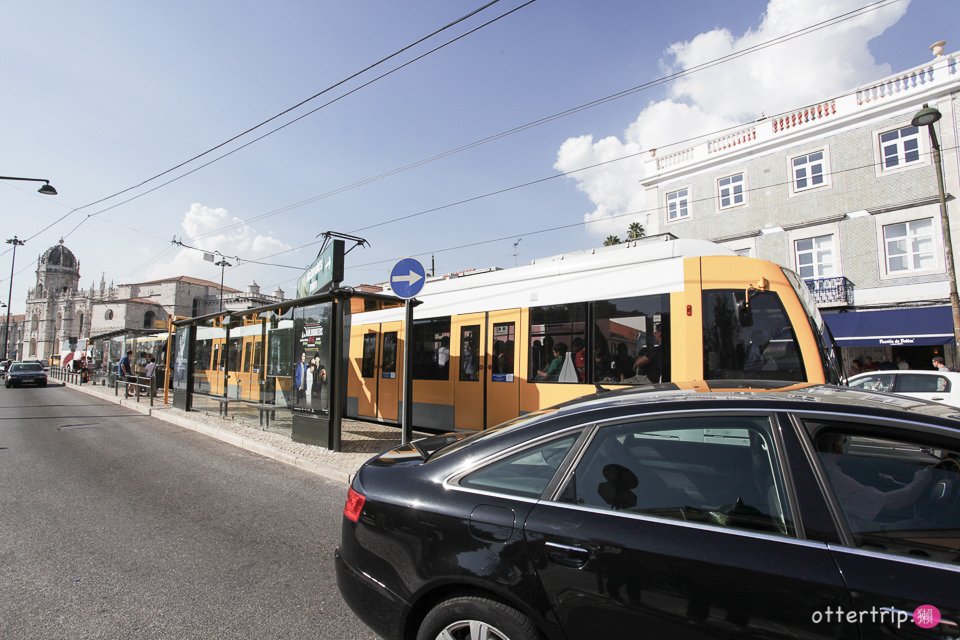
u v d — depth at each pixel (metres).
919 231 17.69
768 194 21.11
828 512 1.88
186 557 4.51
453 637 2.32
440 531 2.37
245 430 11.19
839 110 19.44
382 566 2.53
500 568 2.17
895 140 18.23
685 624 1.85
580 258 8.45
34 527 5.21
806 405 2.14
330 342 8.92
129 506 6.00
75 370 36.06
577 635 2.01
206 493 6.64
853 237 18.89
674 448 2.22
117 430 12.15
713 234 22.64
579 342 8.02
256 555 4.58
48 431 11.92
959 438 1.87
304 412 9.61
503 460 2.48
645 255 7.79
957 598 1.60
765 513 1.97
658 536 2.01
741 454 2.13
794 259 20.39
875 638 1.62
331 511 5.92
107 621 3.38
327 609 3.59
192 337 15.18
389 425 11.98
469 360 9.77
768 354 6.31
